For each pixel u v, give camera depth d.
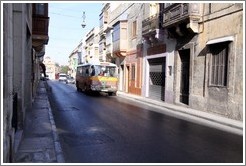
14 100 8.65
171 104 20.08
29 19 16.33
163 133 10.56
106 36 40.50
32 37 20.83
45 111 15.51
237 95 13.84
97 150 8.30
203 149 8.45
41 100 21.42
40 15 20.95
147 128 11.46
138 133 10.52
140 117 14.29
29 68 16.44
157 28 22.23
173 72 20.55
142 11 27.17
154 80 24.73
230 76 14.36
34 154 7.60
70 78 64.12
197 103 17.08
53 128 10.92
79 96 26.48
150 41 24.45
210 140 9.60
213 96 15.70
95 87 28.27
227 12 14.77
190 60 18.03
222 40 14.78
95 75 28.38
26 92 14.56
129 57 31.11
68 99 23.30
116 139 9.60
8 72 6.72
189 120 13.79
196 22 17.09
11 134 6.60
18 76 10.72
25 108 12.89
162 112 16.50
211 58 16.09
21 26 11.02
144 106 19.41
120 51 31.89
